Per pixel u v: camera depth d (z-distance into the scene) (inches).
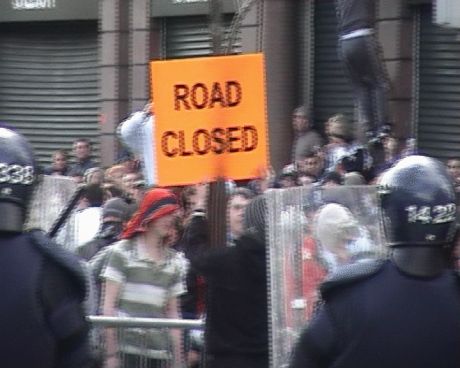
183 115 610.2
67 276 365.1
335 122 1003.9
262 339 526.3
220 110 609.9
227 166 609.9
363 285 350.9
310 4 1423.5
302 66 1434.5
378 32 1327.5
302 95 1432.1
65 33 1766.7
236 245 528.7
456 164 1014.4
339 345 351.6
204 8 1555.1
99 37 1688.0
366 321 347.3
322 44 1418.6
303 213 476.7
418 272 351.6
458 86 1289.4
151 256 590.6
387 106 940.0
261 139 611.5
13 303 357.7
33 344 358.6
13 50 1820.9
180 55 1601.9
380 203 362.3
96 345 535.2
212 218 607.8
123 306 588.1
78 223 645.3
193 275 593.0
